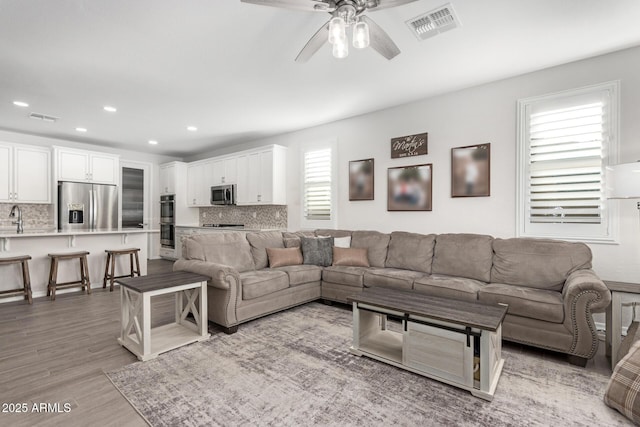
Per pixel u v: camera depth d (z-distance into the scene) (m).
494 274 3.15
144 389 2.02
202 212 7.65
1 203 5.53
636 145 2.84
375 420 1.73
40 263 4.28
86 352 2.55
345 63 3.12
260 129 5.51
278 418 1.75
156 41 2.68
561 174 3.21
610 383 1.87
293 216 5.67
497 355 2.18
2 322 3.23
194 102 4.14
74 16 2.32
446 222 3.95
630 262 2.89
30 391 1.99
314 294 3.88
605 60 2.98
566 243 2.96
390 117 4.42
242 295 3.06
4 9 2.22
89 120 4.88
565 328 2.38
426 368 2.16
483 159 3.65
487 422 1.72
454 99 3.86
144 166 7.55
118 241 5.03
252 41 2.70
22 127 5.23
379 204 4.54
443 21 2.44
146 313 2.43
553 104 3.24
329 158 5.10
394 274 3.40
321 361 2.41
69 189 5.78
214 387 2.04
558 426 1.69
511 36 2.65
